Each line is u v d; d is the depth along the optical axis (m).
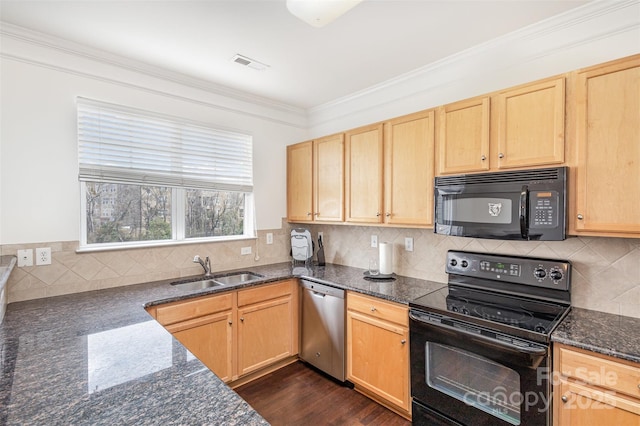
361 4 1.74
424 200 2.26
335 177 2.90
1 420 0.84
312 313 2.73
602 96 1.54
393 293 2.19
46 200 2.10
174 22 1.90
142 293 2.21
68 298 2.08
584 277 1.84
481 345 1.65
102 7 1.75
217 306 2.35
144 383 1.03
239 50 2.25
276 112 3.40
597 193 1.55
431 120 2.21
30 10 1.77
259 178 3.28
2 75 1.94
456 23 1.94
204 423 0.83
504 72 2.18
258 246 3.26
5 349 1.30
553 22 1.91
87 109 2.27
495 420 1.62
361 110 3.09
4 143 1.96
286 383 2.57
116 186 2.48
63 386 1.01
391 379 2.14
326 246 3.46
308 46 2.20
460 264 2.29
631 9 1.71
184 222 2.84
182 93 2.72
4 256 1.94
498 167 1.88
